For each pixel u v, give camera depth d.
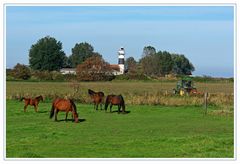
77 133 22.61
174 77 113.94
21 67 100.19
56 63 131.38
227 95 42.06
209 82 102.06
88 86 78.75
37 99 32.59
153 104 38.81
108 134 22.41
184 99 39.00
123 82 99.69
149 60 136.75
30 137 20.72
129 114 32.09
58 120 28.16
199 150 17.67
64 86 74.75
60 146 18.75
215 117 30.47
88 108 35.91
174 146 18.48
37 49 129.62
